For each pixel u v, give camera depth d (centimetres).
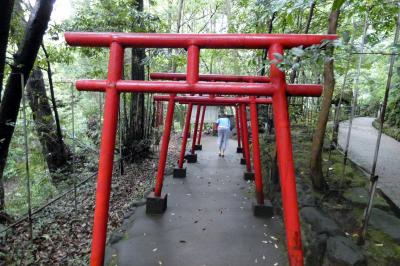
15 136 557
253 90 235
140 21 622
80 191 568
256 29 610
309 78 714
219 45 239
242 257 367
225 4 1432
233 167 841
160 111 1021
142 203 531
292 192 226
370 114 1464
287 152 229
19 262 325
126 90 248
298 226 224
